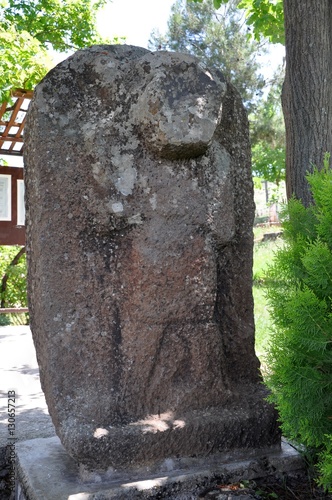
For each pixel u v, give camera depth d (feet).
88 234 7.98
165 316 8.12
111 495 7.30
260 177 55.57
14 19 36.11
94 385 7.89
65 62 8.20
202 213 8.29
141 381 8.05
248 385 8.95
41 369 8.30
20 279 33.96
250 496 7.66
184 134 7.85
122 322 8.04
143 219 8.05
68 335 7.82
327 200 7.47
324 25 12.28
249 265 9.07
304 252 7.75
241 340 8.95
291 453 8.52
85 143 7.98
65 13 37.06
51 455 8.68
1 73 23.48
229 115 8.94
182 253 8.16
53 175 7.88
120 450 7.61
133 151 8.09
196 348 8.30
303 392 7.09
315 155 12.26
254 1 20.56
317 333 6.92
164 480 7.61
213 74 8.55
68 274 7.89
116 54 8.43
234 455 8.30
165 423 7.93
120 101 8.17
